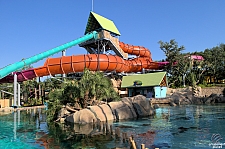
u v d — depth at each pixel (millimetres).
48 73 52438
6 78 53594
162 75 53031
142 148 11289
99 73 30391
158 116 27984
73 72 52594
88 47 67312
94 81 28156
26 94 59062
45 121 27500
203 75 70812
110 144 14633
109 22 70500
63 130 20453
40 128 22266
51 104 28484
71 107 28297
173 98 46625
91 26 66688
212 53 72250
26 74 52188
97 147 14086
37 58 46562
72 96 28375
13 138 17781
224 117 25703
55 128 21797
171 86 66125
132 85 53125
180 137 16141
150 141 15109
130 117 26438
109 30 65312
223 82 71188
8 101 49125
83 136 17422
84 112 24484
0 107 46438
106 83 29891
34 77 53125
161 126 20844
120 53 65375
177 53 68688
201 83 67750
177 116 27547
